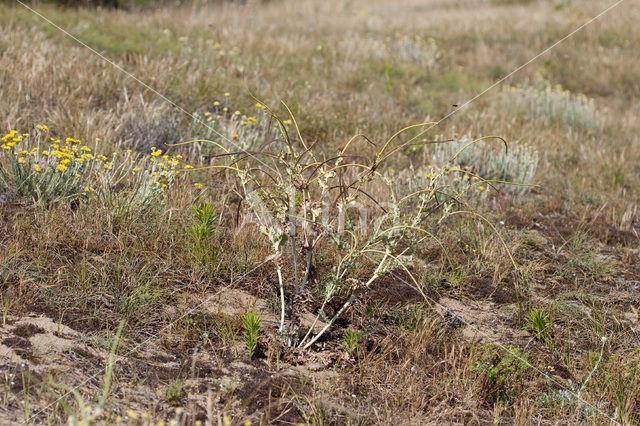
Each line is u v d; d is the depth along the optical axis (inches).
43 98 263.7
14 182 180.7
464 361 145.7
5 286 141.7
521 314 171.6
